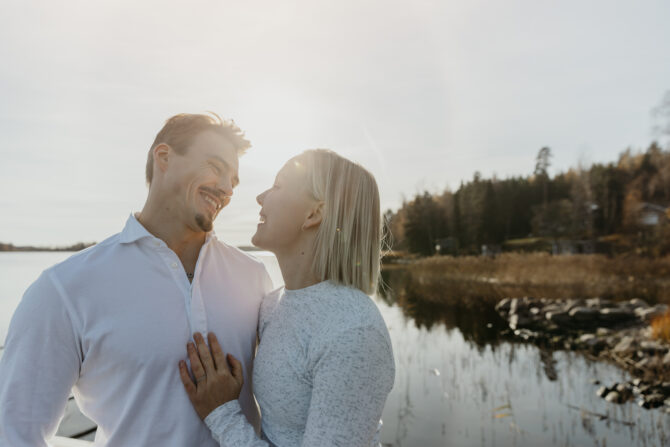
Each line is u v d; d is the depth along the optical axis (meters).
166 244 1.54
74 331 1.38
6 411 1.29
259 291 1.76
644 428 5.43
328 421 1.20
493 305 16.38
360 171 1.47
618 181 47.19
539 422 5.62
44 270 1.42
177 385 1.43
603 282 22.03
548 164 56.75
